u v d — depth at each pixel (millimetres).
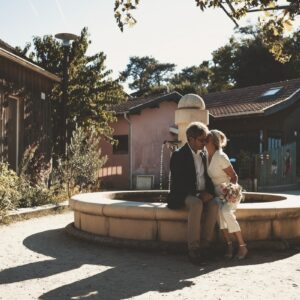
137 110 19719
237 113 20469
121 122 20844
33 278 4484
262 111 19453
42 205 10398
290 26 4582
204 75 61438
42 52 17375
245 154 18844
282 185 19719
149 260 5367
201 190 5676
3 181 9109
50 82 14445
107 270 4844
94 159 13312
